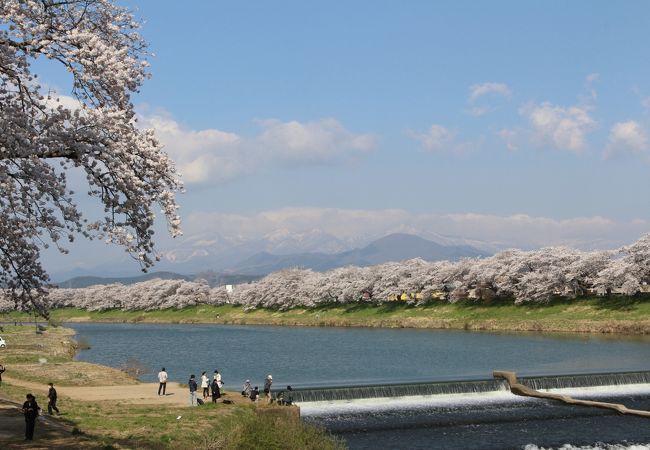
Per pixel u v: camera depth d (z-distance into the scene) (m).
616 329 110.12
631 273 120.50
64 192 19.95
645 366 74.50
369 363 86.25
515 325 126.94
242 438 36.06
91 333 170.38
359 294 184.00
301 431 39.88
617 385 62.28
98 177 20.72
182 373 82.06
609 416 50.72
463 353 93.38
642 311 113.88
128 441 32.47
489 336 116.75
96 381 62.22
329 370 80.81
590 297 130.62
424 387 58.34
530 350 93.12
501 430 47.47
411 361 86.81
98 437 32.09
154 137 22.05
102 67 20.73
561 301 134.12
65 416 39.31
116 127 20.89
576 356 84.94
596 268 129.62
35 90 21.12
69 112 20.33
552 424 48.97
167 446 32.94
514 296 144.25
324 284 198.62
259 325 194.88
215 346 121.94
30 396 28.98
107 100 21.83
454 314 148.88
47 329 157.00
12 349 90.38
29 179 19.77
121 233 20.73
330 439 40.47
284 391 55.88
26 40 20.69
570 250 144.62
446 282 162.12
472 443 44.34
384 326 157.25
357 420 50.38
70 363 73.25
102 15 22.56
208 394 52.88
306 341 126.31
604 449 42.97
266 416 43.16
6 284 22.47
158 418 40.91
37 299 23.31
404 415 51.75
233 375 78.94
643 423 48.75
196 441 34.88
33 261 22.52
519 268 141.25
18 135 19.00
